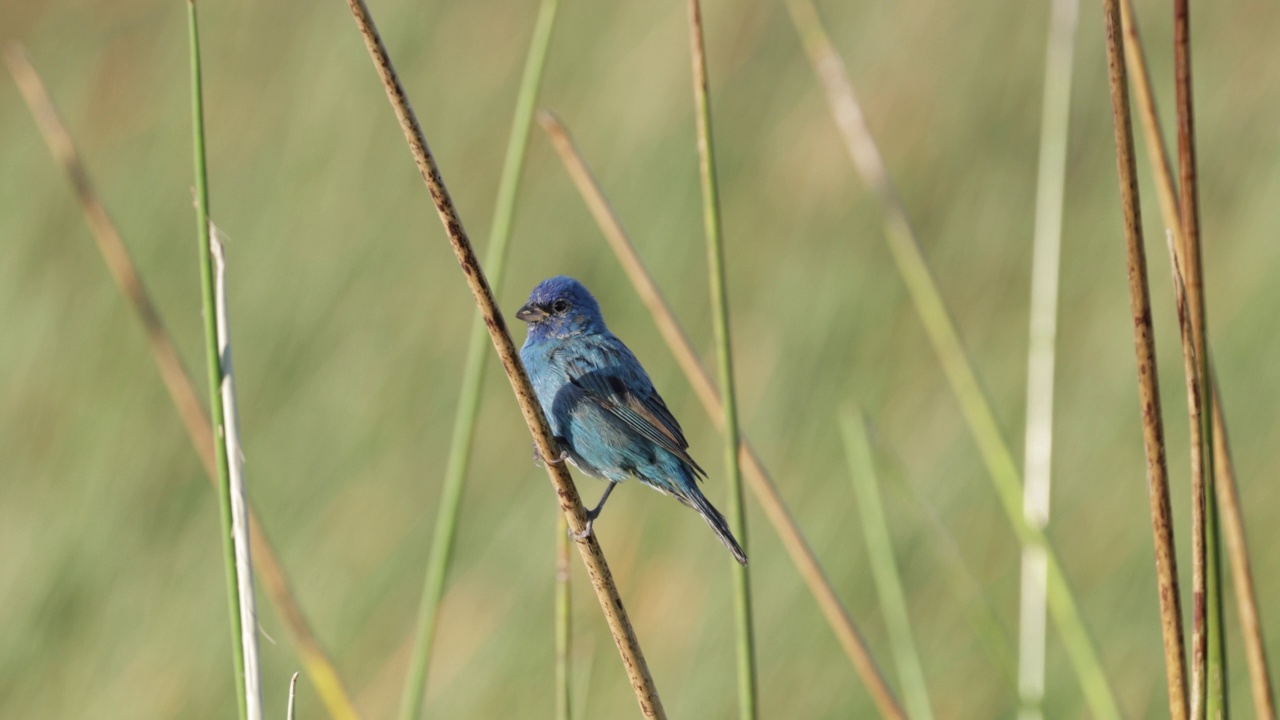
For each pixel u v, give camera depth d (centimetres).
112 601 1312
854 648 767
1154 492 534
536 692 1233
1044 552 764
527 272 1686
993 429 803
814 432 1451
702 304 1641
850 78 1981
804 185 1800
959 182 1820
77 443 1430
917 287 853
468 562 1359
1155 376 529
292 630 771
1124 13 617
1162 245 1639
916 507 856
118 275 841
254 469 1448
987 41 1975
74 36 1998
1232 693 1141
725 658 1237
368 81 1845
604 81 1916
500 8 1977
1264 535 1281
